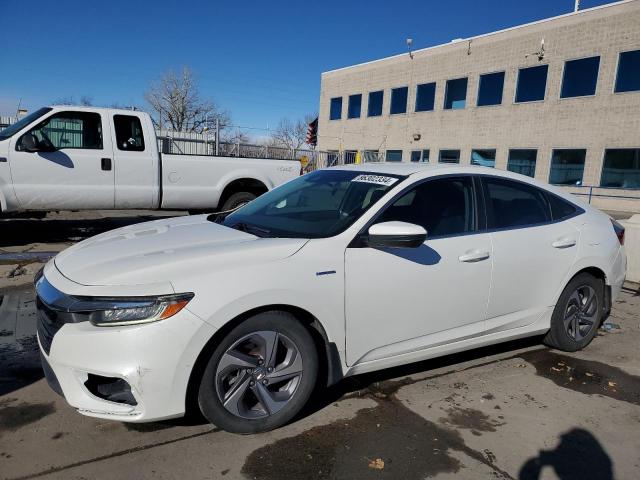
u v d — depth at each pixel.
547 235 3.96
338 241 3.04
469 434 2.96
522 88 23.95
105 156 7.41
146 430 2.84
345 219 3.23
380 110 31.47
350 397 3.33
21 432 2.78
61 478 2.41
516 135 24.22
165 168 7.88
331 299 2.93
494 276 3.61
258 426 2.81
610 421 3.18
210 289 2.58
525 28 23.47
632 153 20.25
